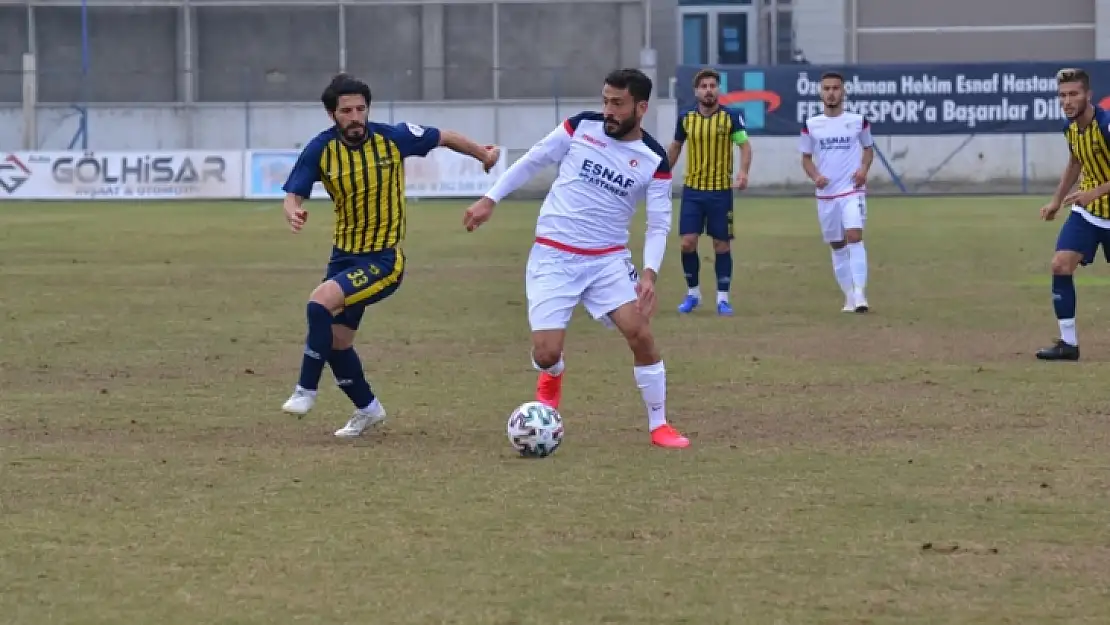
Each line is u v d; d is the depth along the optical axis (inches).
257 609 670.5
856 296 1895.9
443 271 2444.6
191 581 714.2
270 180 4707.2
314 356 1053.2
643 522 827.4
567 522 826.8
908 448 1035.9
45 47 5319.9
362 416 1088.2
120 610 668.7
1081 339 1614.2
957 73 4827.8
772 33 5610.2
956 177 4869.6
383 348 1561.3
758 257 2721.5
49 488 910.4
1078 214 1451.8
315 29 5388.8
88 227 3467.0
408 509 856.9
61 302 1972.2
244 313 1862.7
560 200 1036.5
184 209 4229.8
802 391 1284.4
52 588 702.5
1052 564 742.5
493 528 813.9
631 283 1041.5
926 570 732.0
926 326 1745.8
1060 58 5482.3
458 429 1115.3
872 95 4852.4
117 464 982.4
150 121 5295.3
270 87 5403.5
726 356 1502.2
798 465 979.3
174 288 2155.5
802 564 743.1
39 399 1242.6
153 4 5324.8
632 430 1107.9
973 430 1103.6
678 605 676.7
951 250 2812.5
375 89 5418.3
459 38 5403.5
